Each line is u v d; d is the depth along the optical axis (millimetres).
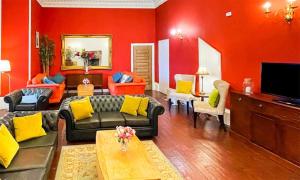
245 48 5629
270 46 4906
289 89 4164
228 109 6129
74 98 5547
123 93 8469
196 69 7898
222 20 6473
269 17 4914
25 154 3234
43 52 10328
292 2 4312
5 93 8125
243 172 3680
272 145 4277
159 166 3859
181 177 3520
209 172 3678
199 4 7613
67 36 11328
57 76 9953
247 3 5520
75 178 3494
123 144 3350
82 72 11586
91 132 4926
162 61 11070
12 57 8148
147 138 5168
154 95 10508
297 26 4289
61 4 11156
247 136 4988
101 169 2838
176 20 9352
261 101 4500
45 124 4297
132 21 11797
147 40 11961
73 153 4367
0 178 2562
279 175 3586
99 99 5621
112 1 11398
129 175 2695
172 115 7172
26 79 8273
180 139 5117
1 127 3176
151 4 11789
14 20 8117
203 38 7430
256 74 5312
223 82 5836
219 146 4711
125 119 5059
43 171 2775
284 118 3982
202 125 6156
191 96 7262
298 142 3736
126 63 11906
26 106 6527
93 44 11586
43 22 11078
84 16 11414
